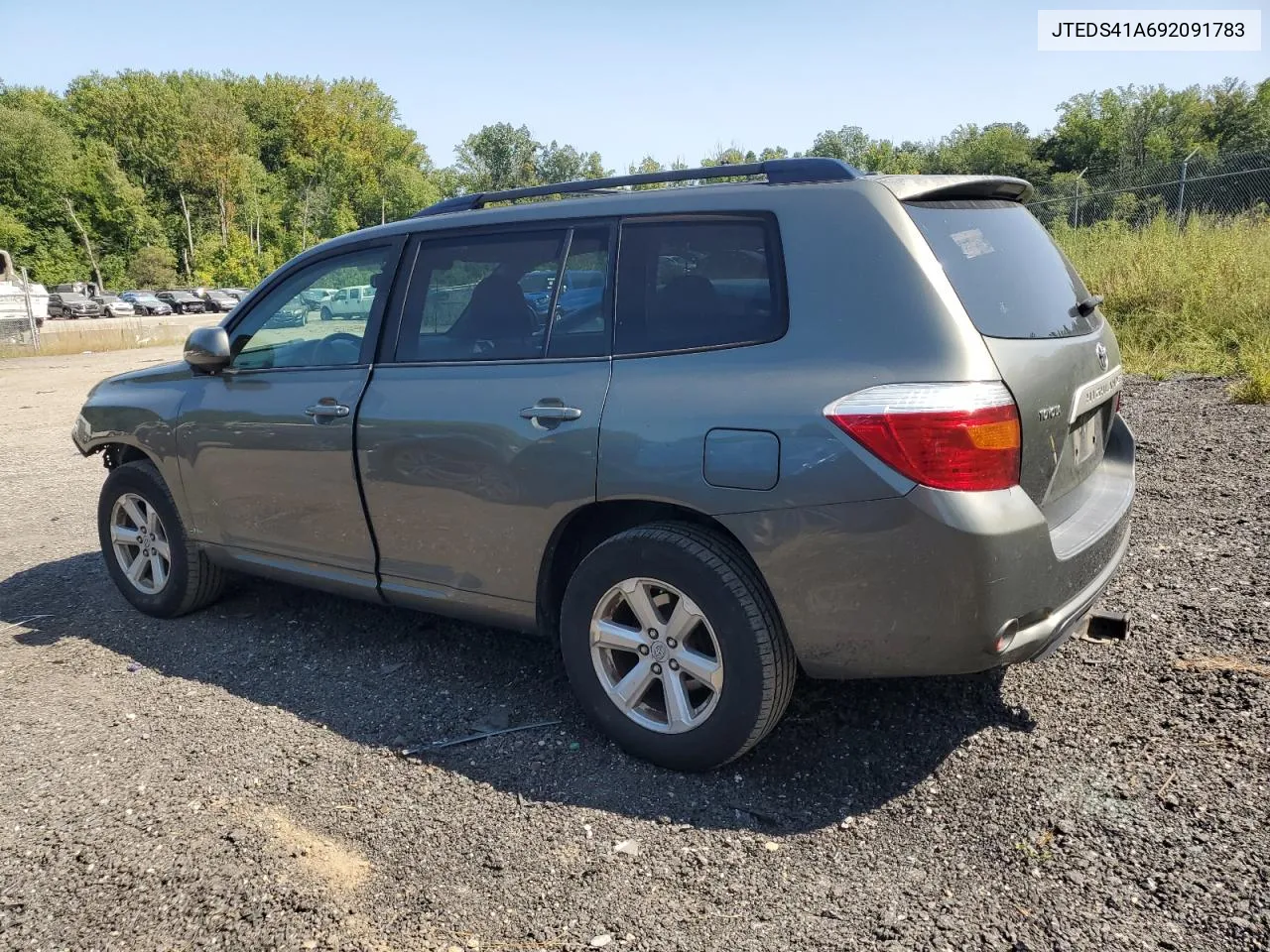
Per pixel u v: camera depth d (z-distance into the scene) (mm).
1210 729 2996
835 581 2654
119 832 2867
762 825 2744
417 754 3262
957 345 2584
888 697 3389
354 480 3691
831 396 2641
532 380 3236
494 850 2701
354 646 4234
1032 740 3047
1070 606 2809
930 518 2514
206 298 64812
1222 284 10117
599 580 3078
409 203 103375
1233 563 4301
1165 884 2350
